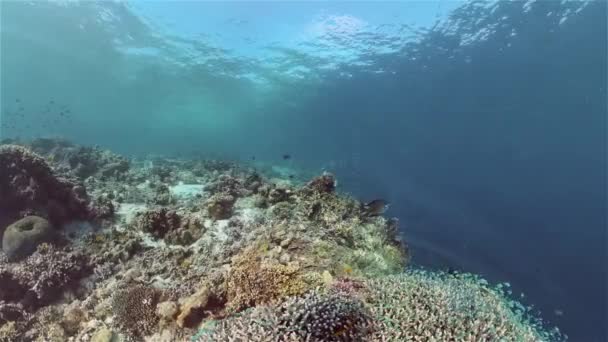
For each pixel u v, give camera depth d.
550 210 21.31
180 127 50.50
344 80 34.84
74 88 43.31
